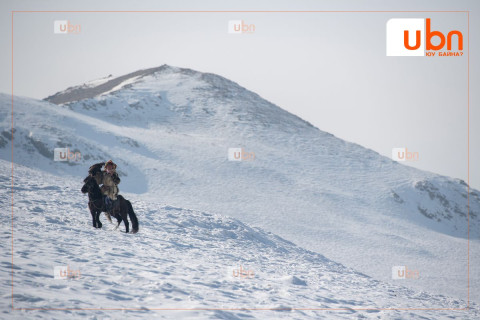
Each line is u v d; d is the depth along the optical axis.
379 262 67.38
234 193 102.00
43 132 113.88
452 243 90.88
